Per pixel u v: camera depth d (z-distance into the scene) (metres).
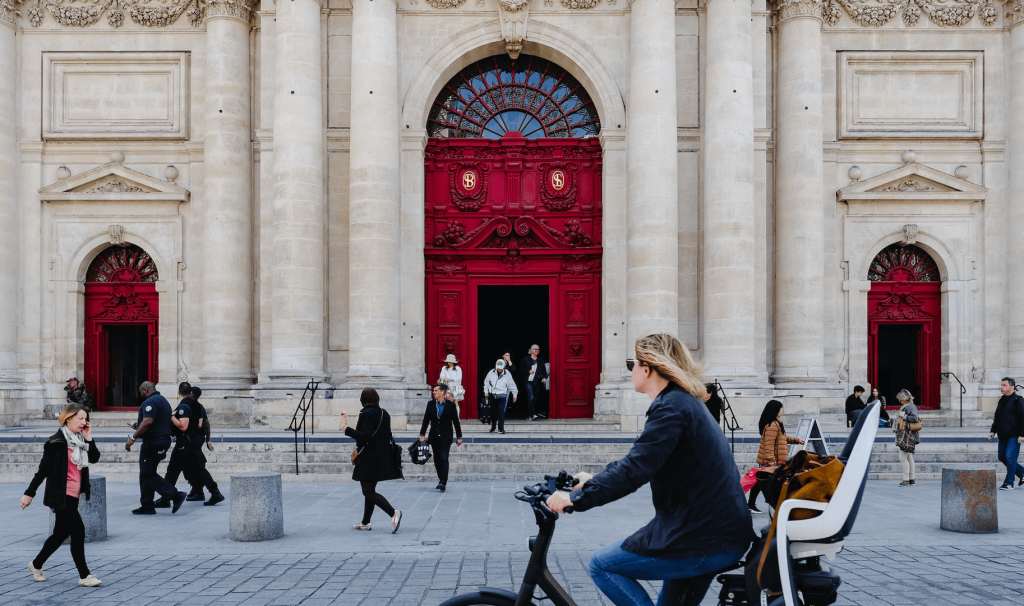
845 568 6.88
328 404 17.11
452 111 19.98
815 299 18.66
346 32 19.16
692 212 18.97
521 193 19.78
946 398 19.89
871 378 20.19
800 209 18.75
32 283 19.88
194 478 10.94
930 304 20.31
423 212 19.28
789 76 19.05
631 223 17.89
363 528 8.92
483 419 17.98
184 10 19.94
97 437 15.40
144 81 20.11
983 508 8.59
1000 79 19.97
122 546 8.12
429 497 11.41
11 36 19.75
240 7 19.25
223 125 18.97
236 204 19.06
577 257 19.67
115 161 19.86
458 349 19.53
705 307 18.08
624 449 14.20
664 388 3.26
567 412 19.53
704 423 3.10
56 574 6.92
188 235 19.97
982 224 19.94
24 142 19.89
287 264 17.72
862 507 10.35
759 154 18.86
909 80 20.05
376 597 6.00
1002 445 12.15
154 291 20.25
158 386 19.88
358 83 17.75
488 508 10.40
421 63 19.17
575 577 6.57
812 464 3.24
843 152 20.00
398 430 16.81
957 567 6.91
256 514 8.34
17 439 15.30
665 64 17.75
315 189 18.08
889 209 19.89
